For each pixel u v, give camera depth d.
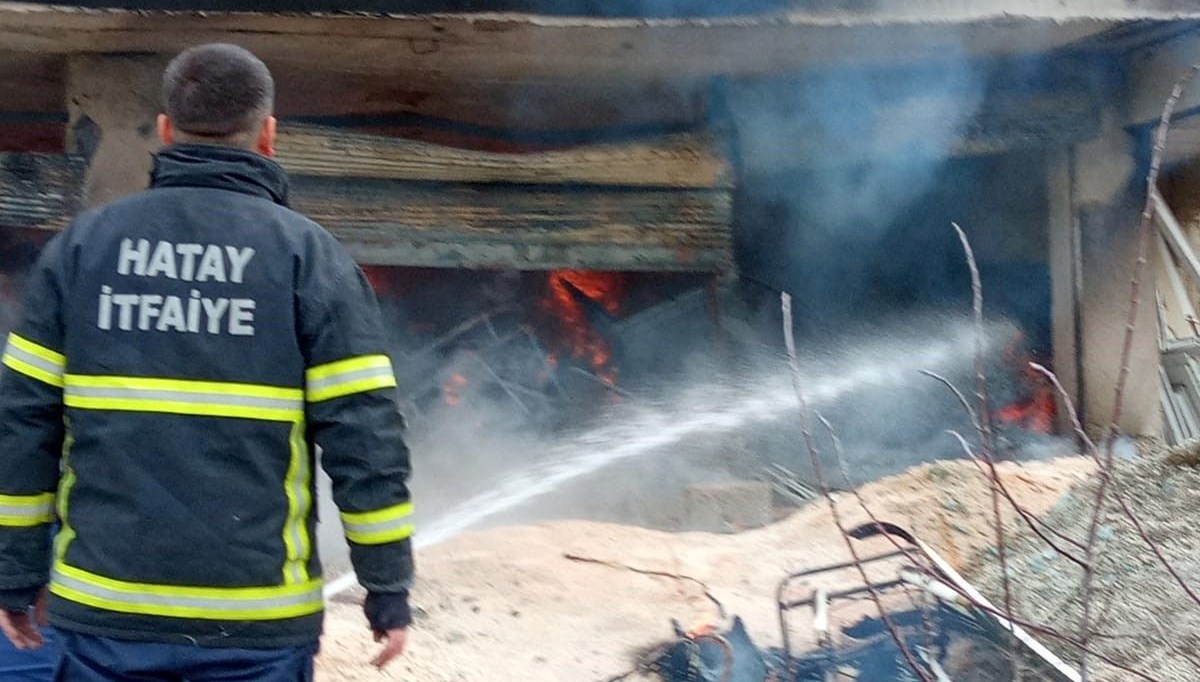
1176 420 8.74
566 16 6.02
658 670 3.95
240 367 2.11
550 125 7.73
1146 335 8.48
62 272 2.19
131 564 2.06
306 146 7.13
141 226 2.19
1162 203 8.68
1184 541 4.54
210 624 2.08
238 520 2.08
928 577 3.68
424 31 6.10
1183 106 7.82
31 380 2.15
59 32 6.00
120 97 6.45
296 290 2.16
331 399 2.13
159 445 2.08
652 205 7.89
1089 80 8.35
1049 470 6.42
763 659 3.76
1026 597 4.46
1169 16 6.84
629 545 5.54
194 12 5.66
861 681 3.73
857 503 5.95
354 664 3.81
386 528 2.14
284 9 5.70
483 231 7.55
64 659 2.11
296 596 2.16
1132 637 3.79
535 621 4.42
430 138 7.44
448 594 4.68
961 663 3.79
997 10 6.55
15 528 2.15
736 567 5.16
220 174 2.25
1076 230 8.70
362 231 7.30
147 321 2.12
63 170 6.57
